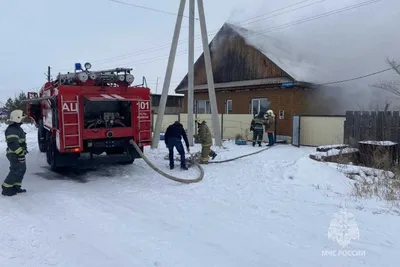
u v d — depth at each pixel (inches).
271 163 409.1
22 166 290.4
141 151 372.8
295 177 330.0
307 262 163.6
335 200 261.9
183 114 852.0
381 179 315.3
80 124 348.8
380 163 380.5
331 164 355.9
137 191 299.0
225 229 205.3
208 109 903.1
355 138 489.1
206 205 254.4
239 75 831.7
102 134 360.2
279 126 727.7
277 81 721.6
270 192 289.1
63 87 341.4
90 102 378.0
